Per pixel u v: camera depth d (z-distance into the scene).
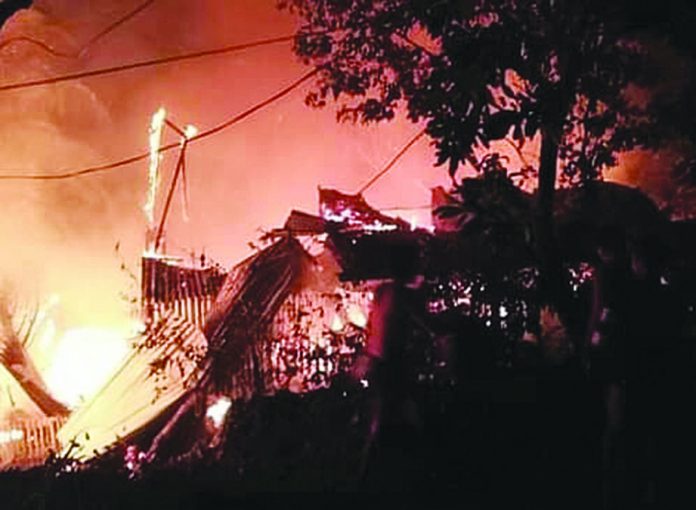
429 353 24.39
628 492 18.59
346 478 22.31
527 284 25.83
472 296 25.81
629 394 18.39
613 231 18.83
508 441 22.53
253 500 21.50
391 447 21.42
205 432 33.09
